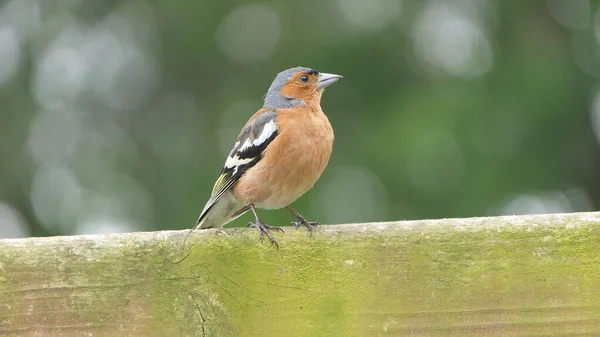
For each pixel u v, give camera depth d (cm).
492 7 1431
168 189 1413
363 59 1442
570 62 1322
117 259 447
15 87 1488
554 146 1270
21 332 439
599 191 1302
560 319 434
